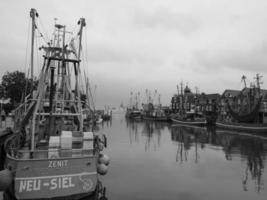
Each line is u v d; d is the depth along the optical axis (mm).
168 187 12227
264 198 10852
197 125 67562
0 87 41406
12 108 40938
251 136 39906
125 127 61406
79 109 11391
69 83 14336
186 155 21875
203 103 84000
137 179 13602
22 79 41406
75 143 10008
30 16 13703
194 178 14055
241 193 11492
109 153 22438
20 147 11188
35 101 11500
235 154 22641
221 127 58469
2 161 17141
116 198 10469
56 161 8578
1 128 22141
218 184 12922
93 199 9297
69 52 13789
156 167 16766
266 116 54969
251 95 57531
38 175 8352
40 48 13031
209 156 21469
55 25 14094
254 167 17125
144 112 118875
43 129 12633
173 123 80750
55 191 8500
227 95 73125
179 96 100375
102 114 95438
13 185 8242
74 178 8781
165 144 29391
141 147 26625
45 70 11133
